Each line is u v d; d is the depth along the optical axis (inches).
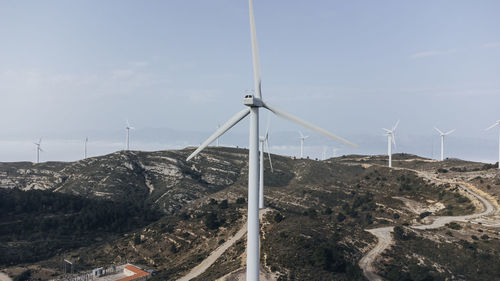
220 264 4810.5
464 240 5300.2
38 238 7436.0
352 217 7785.4
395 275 4345.5
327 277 4097.0
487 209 6688.0
